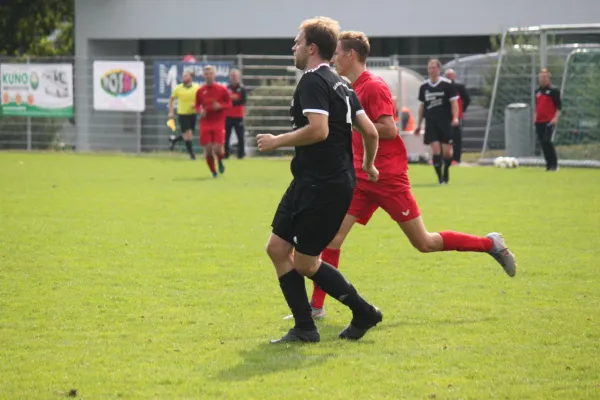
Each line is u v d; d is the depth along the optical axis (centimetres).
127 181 4591
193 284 2022
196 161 6134
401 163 1756
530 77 6044
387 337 1559
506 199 3728
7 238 2652
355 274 2142
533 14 7012
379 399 1216
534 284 2012
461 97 5853
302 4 7450
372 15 7325
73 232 2788
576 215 3191
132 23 7712
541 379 1308
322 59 1484
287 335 1533
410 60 7500
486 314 1728
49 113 6975
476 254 2414
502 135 6259
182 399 1219
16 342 1522
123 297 1880
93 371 1352
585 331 1584
